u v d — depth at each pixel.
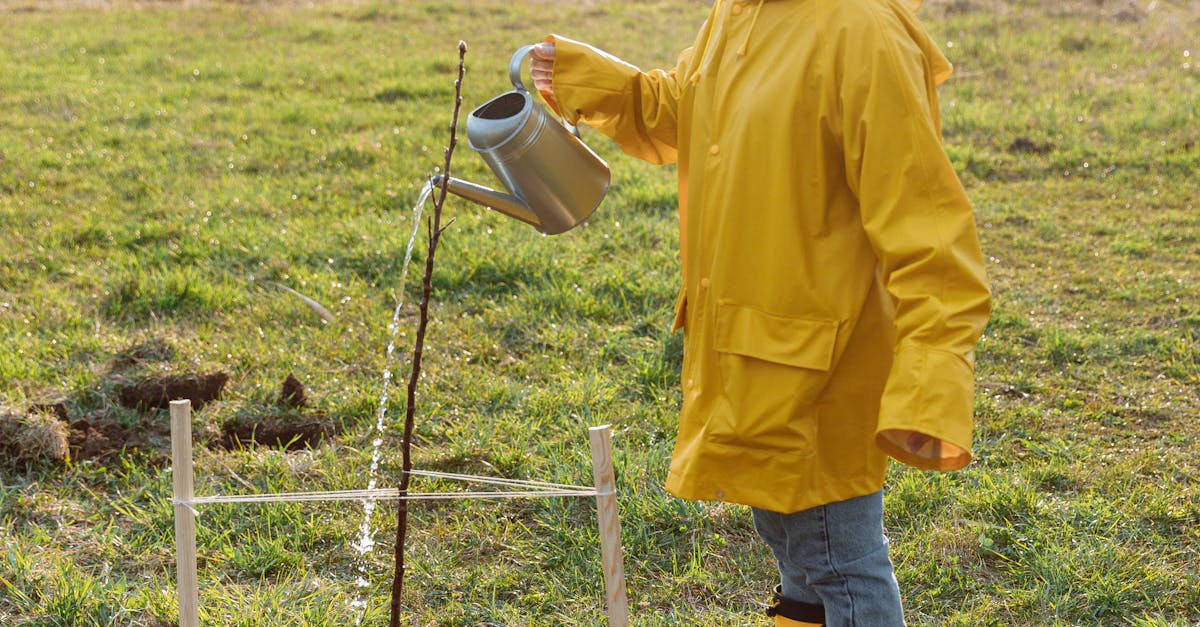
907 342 1.95
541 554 3.44
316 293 5.59
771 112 2.10
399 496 2.39
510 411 4.40
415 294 5.64
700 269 2.24
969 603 3.19
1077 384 4.78
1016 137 9.00
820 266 2.12
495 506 3.71
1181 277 6.11
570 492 2.27
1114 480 3.88
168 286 5.50
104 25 13.88
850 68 2.04
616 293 5.67
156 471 3.85
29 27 13.55
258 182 7.71
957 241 1.96
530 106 2.48
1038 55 11.92
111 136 8.78
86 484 3.81
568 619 3.12
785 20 2.14
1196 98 10.01
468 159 8.36
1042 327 5.34
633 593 3.28
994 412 4.45
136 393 4.39
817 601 2.41
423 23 14.29
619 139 2.69
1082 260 6.45
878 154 2.01
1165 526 3.60
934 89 2.17
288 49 12.55
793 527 2.27
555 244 6.34
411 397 2.36
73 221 6.76
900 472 3.88
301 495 2.34
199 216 6.87
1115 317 5.57
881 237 2.01
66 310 5.31
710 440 2.20
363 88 10.68
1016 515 3.63
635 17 14.64
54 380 4.52
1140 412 4.49
